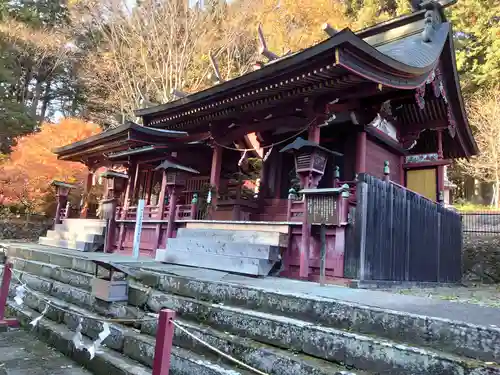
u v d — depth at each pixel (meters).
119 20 25.30
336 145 10.85
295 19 23.86
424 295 6.06
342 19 24.58
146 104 14.93
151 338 4.58
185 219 9.50
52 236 13.52
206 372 3.64
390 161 11.69
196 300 4.85
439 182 11.38
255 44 25.97
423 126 11.70
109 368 4.42
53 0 30.19
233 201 11.34
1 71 25.08
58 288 7.18
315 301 3.87
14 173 16.14
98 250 11.51
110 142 12.30
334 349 3.29
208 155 13.39
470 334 2.84
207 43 25.36
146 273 6.03
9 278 6.85
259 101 9.27
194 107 10.48
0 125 22.92
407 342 3.12
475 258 14.63
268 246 6.55
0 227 17.94
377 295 4.55
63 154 14.81
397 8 26.84
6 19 26.19
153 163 12.91
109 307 5.62
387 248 6.72
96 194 17.20
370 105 9.02
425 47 9.88
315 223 6.35
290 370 3.30
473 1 24.98
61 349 5.45
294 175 11.56
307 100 8.61
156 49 25.25
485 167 22.45
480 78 23.77
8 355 5.18
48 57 30.47
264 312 4.21
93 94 27.39
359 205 6.11
